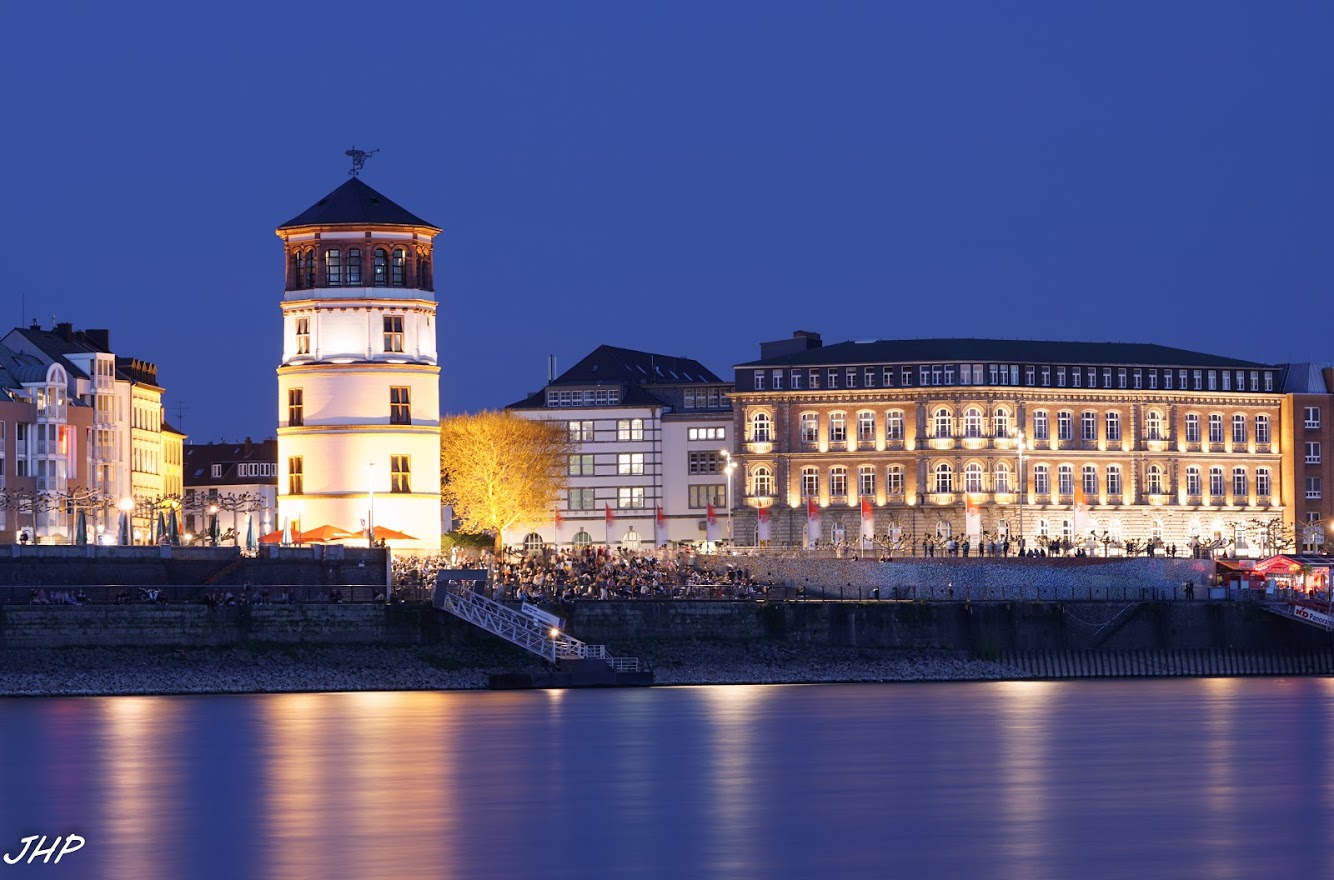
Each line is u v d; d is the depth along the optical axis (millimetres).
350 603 191750
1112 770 141625
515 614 194000
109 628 183500
